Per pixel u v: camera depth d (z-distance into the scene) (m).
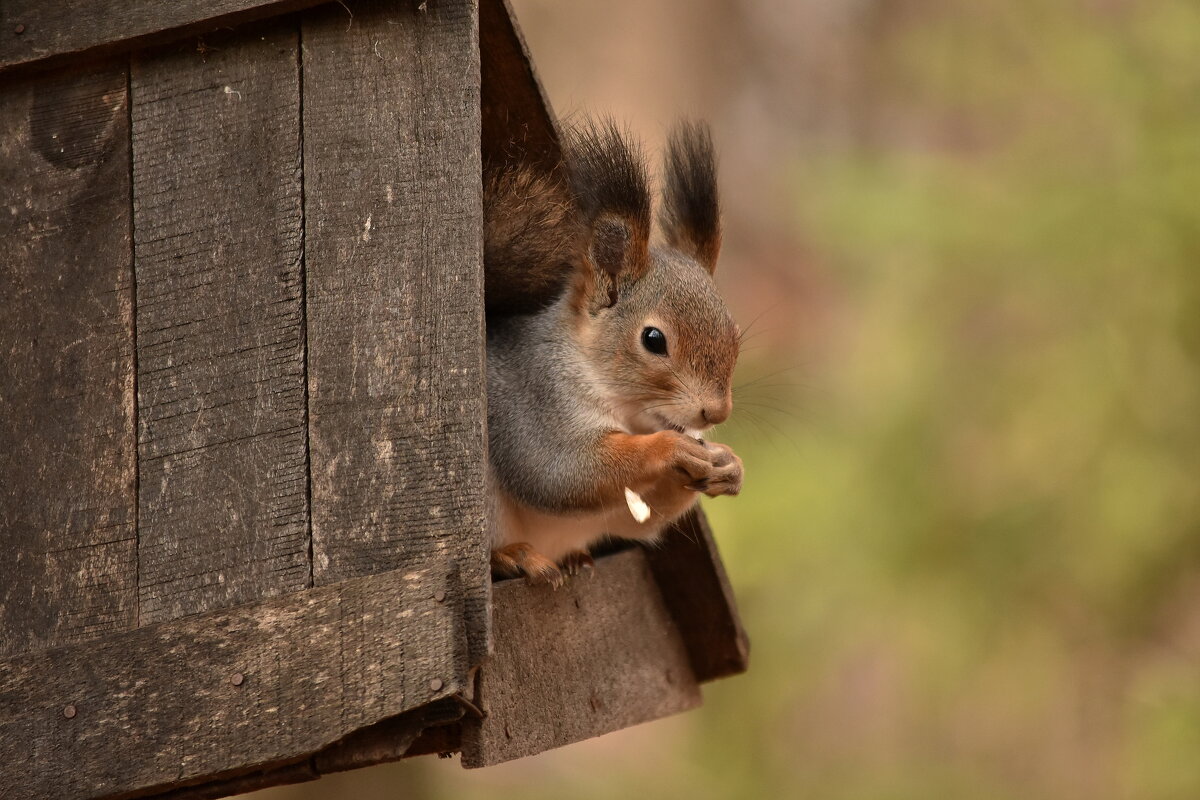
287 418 8.93
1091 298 18.22
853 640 18.36
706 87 25.14
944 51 20.11
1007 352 18.53
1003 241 18.33
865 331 19.16
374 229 9.01
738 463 9.79
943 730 19.89
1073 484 18.12
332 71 9.23
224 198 9.28
